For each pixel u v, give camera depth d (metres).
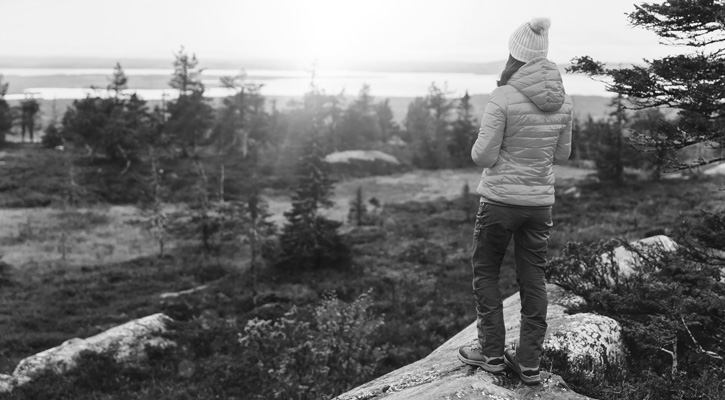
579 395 4.41
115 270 31.69
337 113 88.44
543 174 4.19
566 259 7.34
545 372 4.68
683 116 5.89
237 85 77.00
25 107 95.50
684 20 5.64
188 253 36.44
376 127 94.06
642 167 47.16
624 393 4.66
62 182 55.28
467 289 23.98
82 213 47.03
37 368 14.05
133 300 24.86
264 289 25.95
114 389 13.64
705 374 4.82
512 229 4.27
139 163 63.62
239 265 32.41
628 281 6.84
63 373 13.97
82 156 64.88
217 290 25.89
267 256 33.19
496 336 4.48
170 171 62.66
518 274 4.46
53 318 22.17
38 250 37.06
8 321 21.53
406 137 94.94
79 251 37.09
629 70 5.94
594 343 5.48
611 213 37.78
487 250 4.43
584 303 6.66
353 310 12.68
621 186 47.56
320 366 11.80
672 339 5.45
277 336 12.44
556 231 32.91
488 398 4.20
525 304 4.41
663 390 4.78
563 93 4.12
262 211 29.55
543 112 4.07
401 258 31.73
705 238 6.27
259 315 20.64
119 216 47.31
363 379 12.14
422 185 62.56
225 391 13.10
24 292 26.80
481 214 4.39
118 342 15.86
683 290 6.05
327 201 31.62
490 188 4.25
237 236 40.06
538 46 4.07
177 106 75.31
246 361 14.41
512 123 4.08
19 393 12.88
